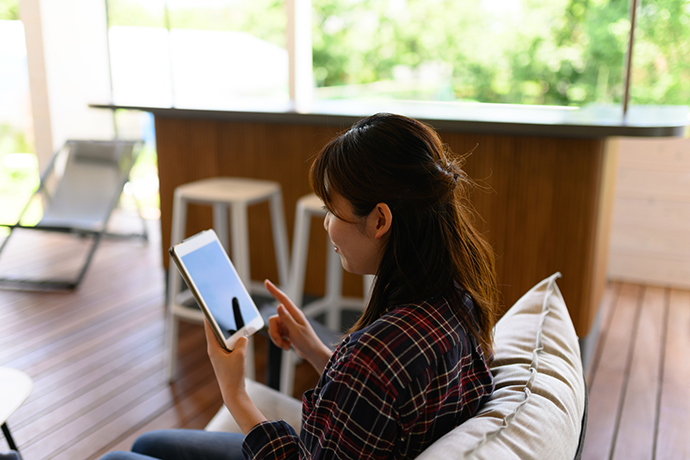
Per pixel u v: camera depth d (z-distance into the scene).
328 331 1.48
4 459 0.97
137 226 5.08
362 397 0.73
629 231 3.75
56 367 2.60
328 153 0.82
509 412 0.83
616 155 2.81
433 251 0.81
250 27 9.45
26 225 3.65
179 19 8.07
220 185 2.62
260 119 2.52
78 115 5.28
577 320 2.40
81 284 3.66
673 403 2.34
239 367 0.99
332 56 10.35
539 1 8.82
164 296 3.47
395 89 9.88
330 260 2.69
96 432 2.12
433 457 0.68
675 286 3.71
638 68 5.20
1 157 5.91
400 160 0.78
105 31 5.40
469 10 9.50
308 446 0.80
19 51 5.16
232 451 1.16
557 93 8.92
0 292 3.51
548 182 2.33
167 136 3.14
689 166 3.52
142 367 2.61
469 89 9.60
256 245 3.09
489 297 0.91
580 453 0.85
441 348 0.78
